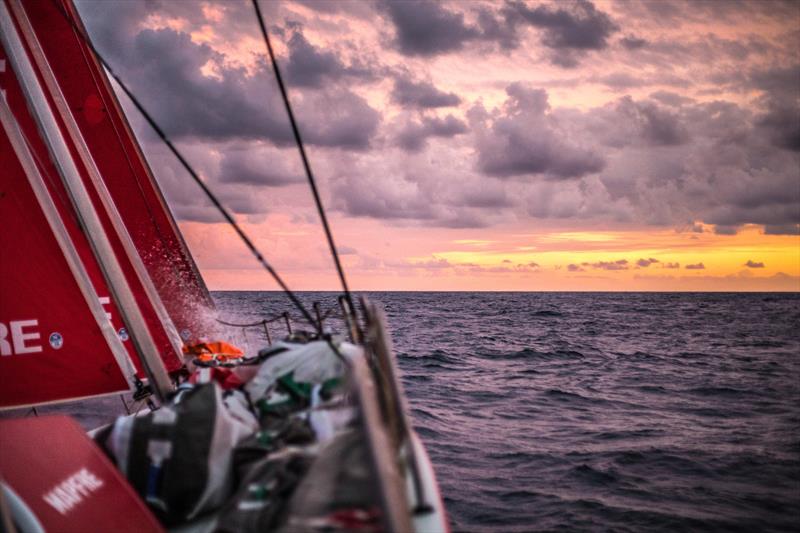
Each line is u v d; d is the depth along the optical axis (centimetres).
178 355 763
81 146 707
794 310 8275
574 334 3819
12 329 503
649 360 2486
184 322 898
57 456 294
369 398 218
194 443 312
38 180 508
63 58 873
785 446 1105
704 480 909
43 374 510
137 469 310
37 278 508
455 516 756
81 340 521
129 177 902
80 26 873
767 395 1675
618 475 923
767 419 1352
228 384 427
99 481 286
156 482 308
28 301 506
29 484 275
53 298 512
